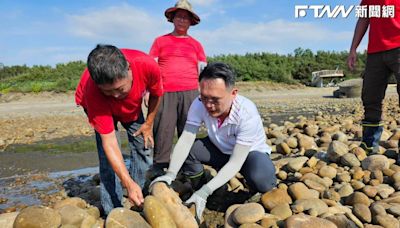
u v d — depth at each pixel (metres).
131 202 2.69
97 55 2.15
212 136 2.87
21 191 3.81
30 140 6.96
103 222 2.44
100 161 2.84
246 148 2.65
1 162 5.16
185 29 3.96
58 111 11.84
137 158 3.23
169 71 3.82
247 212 2.42
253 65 25.50
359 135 5.00
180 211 2.38
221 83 2.40
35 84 18.80
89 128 8.19
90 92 2.44
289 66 29.25
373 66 3.56
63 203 2.79
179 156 2.82
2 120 9.81
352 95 16.25
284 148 4.48
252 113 2.66
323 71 27.31
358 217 2.49
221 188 3.21
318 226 2.20
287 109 12.10
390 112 9.62
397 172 3.11
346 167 3.54
